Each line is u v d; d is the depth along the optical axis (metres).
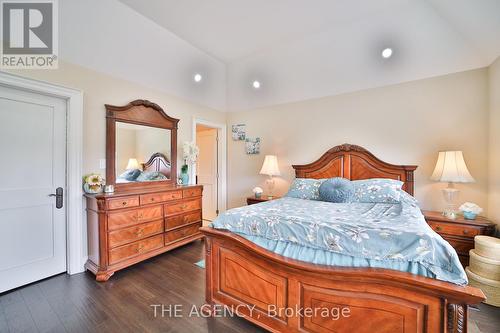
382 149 3.09
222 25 2.80
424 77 2.79
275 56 3.46
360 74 3.09
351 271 1.21
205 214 4.90
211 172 4.79
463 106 2.60
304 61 3.30
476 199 2.52
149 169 3.15
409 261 1.15
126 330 1.63
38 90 2.16
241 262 1.67
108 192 2.60
